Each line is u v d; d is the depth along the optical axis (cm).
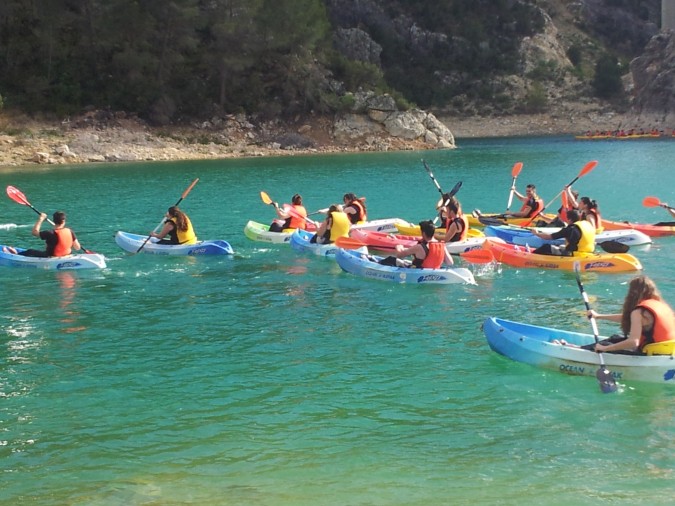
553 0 11969
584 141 6688
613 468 702
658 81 7919
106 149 4988
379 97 6091
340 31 8825
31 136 5000
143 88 5631
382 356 1017
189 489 672
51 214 2528
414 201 2825
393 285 1409
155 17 5819
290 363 994
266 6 5988
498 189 3219
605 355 898
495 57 10025
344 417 823
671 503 638
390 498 654
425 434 779
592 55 11050
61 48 5597
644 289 888
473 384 910
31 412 841
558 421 805
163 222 1738
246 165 4512
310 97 5994
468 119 9131
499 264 1566
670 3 9512
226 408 849
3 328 1165
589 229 1513
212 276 1499
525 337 962
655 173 3688
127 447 755
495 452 737
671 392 870
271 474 698
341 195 3044
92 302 1312
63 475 700
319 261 1623
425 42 9806
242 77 6091
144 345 1077
